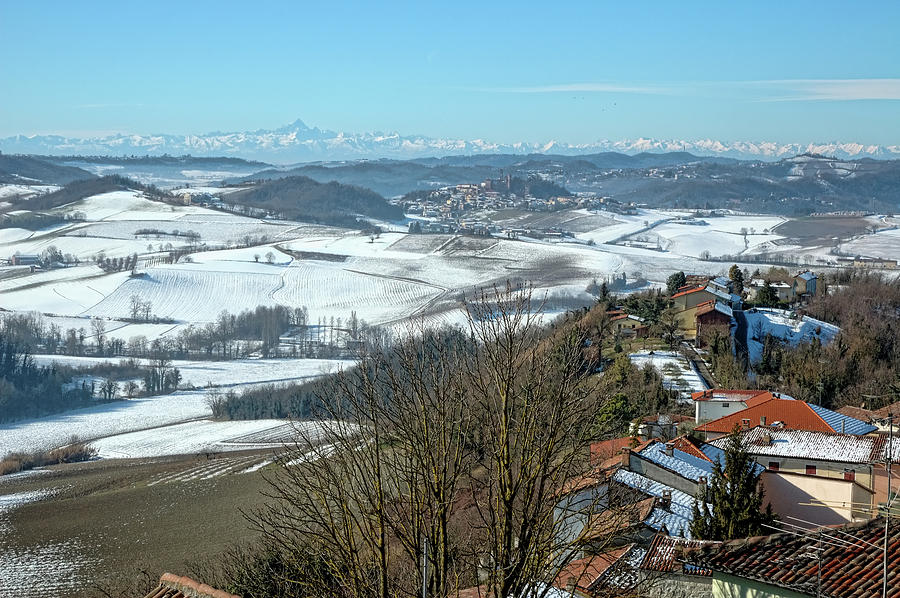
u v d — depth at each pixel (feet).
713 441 218.18
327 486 91.56
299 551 93.20
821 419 223.92
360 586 84.69
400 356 108.68
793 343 428.15
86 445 547.90
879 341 380.78
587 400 109.29
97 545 326.03
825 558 83.35
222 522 342.23
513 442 94.79
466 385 96.78
